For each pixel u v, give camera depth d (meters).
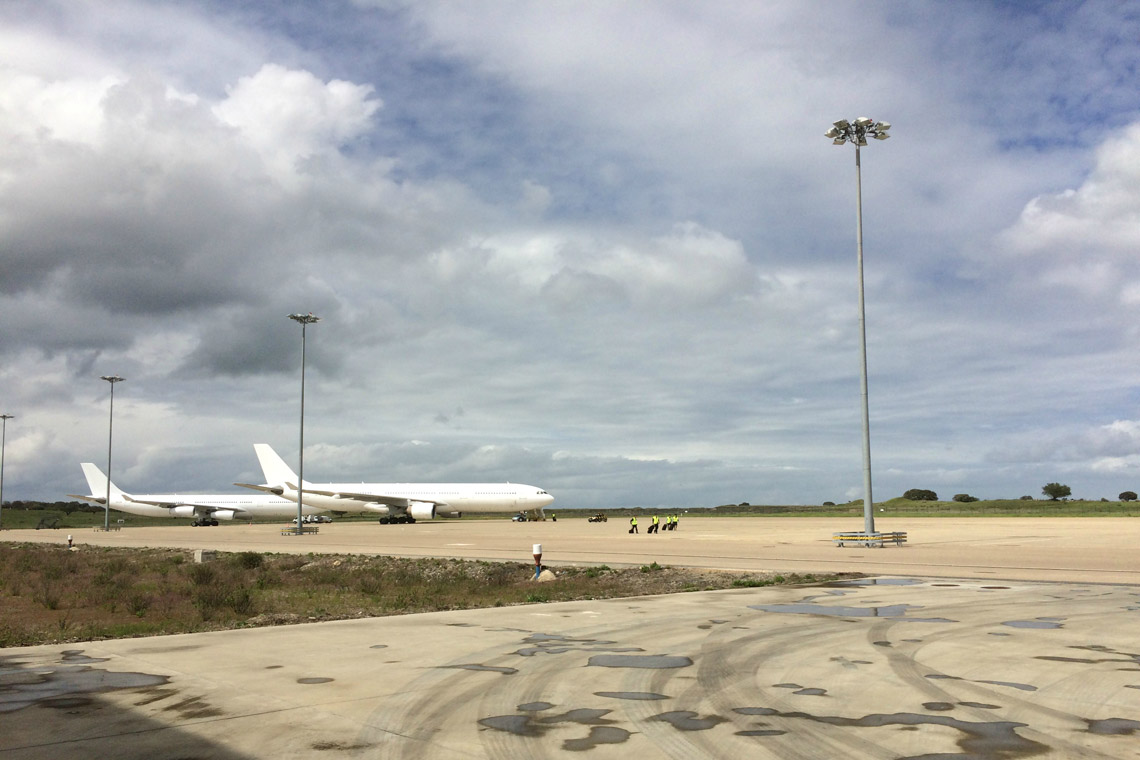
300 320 75.62
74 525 132.00
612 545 49.84
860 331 46.38
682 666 11.93
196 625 18.12
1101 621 16.14
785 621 16.50
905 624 15.90
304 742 8.11
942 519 98.50
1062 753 7.67
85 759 7.57
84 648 13.84
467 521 123.44
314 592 27.17
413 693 10.27
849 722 8.80
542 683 10.83
